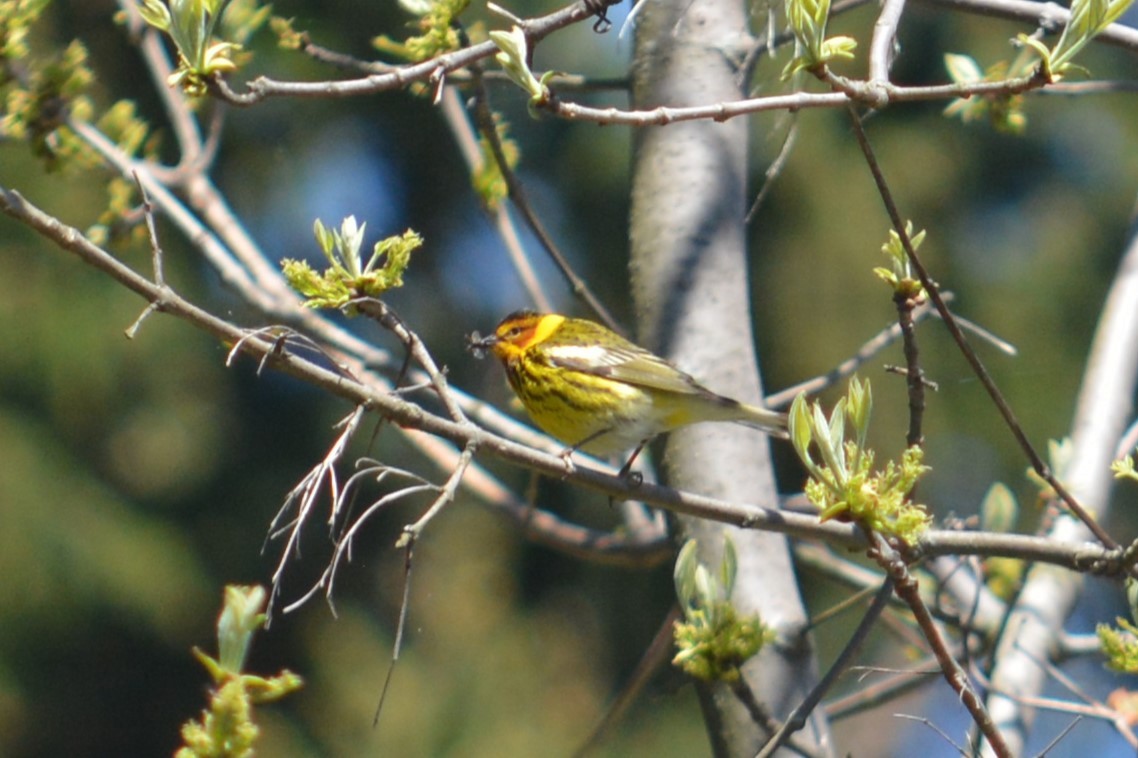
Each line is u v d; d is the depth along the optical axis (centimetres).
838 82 441
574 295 705
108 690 1748
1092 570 529
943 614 678
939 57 1636
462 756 1664
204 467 1755
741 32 708
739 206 692
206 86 474
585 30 1598
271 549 1778
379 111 1781
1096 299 1688
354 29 1597
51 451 1662
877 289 1605
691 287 675
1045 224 1702
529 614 1777
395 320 504
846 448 451
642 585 1783
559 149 1720
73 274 1636
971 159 1691
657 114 449
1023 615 718
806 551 799
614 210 1708
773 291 1616
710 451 655
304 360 472
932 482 1588
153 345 1670
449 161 1808
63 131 705
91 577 1644
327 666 1723
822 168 1619
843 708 706
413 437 739
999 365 1622
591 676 1741
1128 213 1719
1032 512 1586
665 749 1684
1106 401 760
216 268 732
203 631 1738
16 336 1614
